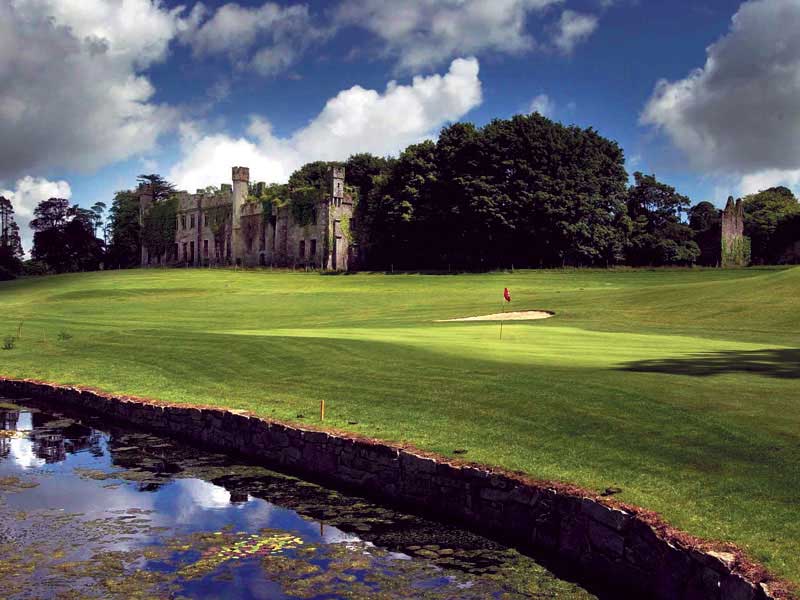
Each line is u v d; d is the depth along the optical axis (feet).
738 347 82.99
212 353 94.38
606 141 335.26
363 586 36.01
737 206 360.28
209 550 40.73
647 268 291.99
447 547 41.04
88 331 144.46
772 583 27.68
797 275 144.15
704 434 43.29
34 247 483.10
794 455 38.78
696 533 32.71
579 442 46.01
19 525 44.93
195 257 436.76
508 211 297.53
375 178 353.51
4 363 108.37
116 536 43.01
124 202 508.94
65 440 69.10
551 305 157.99
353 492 51.72
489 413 53.93
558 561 38.81
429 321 144.87
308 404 64.69
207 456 62.59
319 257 351.46
